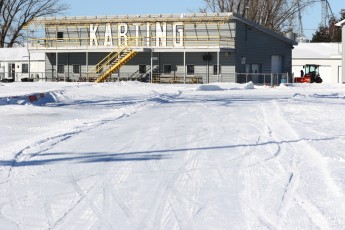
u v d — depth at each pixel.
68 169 10.79
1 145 13.70
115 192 8.95
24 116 21.17
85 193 8.91
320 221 7.21
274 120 19.02
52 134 15.40
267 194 8.66
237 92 39.34
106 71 54.66
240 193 8.78
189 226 7.13
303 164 10.92
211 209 7.90
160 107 25.14
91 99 31.73
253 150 12.70
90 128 16.91
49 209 8.02
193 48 53.97
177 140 14.36
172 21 56.12
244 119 19.53
